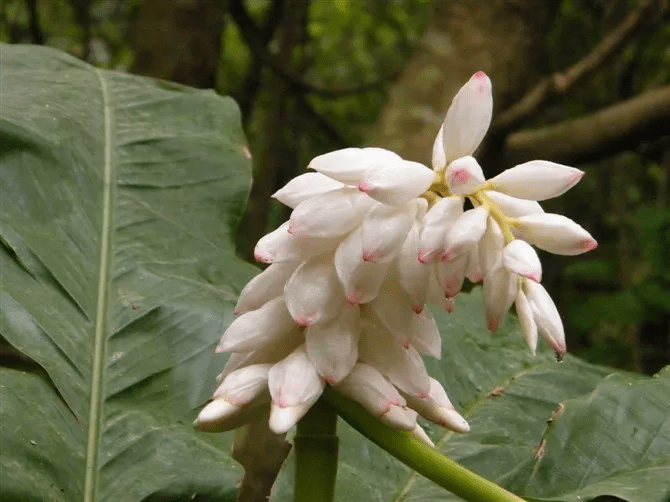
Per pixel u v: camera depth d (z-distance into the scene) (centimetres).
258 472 115
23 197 72
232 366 56
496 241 52
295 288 53
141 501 63
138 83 85
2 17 278
